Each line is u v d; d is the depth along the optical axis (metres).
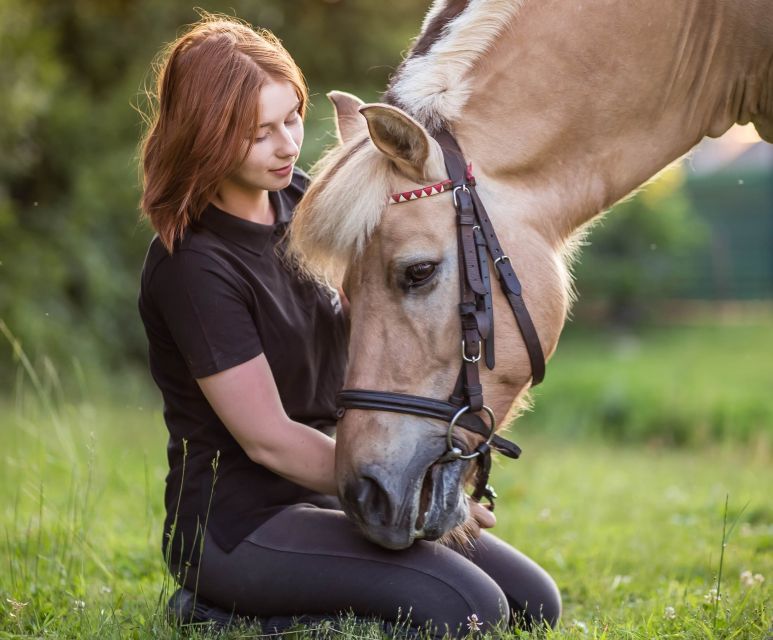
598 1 3.40
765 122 3.85
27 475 5.65
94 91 17.66
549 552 4.86
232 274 3.24
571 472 8.02
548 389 14.30
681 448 11.05
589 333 22.33
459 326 3.08
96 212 15.58
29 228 15.18
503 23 3.35
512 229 3.25
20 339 13.37
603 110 3.43
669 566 4.65
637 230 22.80
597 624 3.42
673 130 3.62
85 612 3.54
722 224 25.39
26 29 14.30
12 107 13.01
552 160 3.39
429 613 3.13
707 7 3.57
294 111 3.26
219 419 3.38
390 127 2.96
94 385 13.54
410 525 3.01
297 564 3.22
